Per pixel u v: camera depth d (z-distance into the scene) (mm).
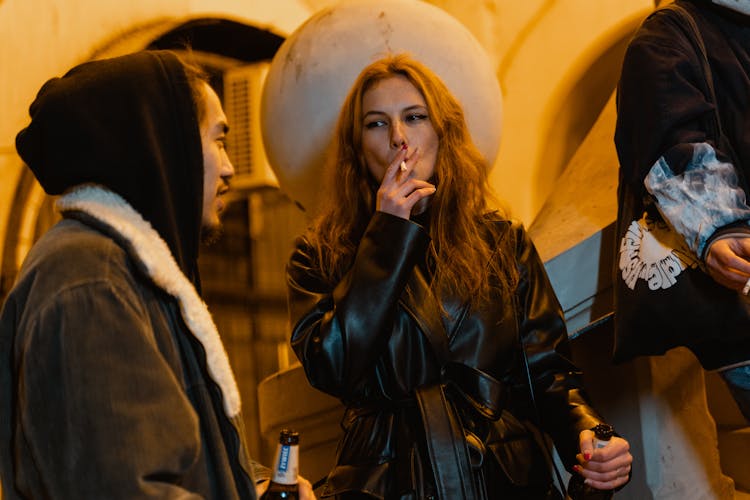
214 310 6363
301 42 3631
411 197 2504
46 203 4742
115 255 1703
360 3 3607
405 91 2725
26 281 1713
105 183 1772
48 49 4801
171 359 1746
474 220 2721
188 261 1877
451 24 3580
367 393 2551
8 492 1755
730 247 2531
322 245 2729
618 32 5988
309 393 3818
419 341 2527
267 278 6520
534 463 2518
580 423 2535
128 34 5148
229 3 5578
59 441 1577
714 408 4480
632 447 3551
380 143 2709
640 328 2752
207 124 1987
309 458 3867
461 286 2584
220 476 1761
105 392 1582
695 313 2656
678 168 2639
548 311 2686
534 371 2623
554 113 6043
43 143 1789
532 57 6039
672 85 2713
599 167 3723
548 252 3412
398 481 2414
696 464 3631
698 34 2807
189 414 1652
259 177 5973
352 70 3471
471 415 2506
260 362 6484
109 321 1629
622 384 3594
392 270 2439
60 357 1600
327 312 2533
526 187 5988
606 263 3322
